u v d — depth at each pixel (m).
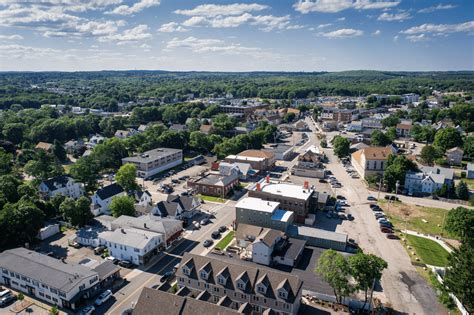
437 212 116.50
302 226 98.94
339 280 65.94
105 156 162.62
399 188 136.12
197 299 60.56
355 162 169.38
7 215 90.62
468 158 182.00
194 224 105.19
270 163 170.50
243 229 91.75
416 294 73.62
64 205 100.56
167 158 167.62
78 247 93.00
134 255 84.44
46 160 152.38
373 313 67.06
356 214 114.75
